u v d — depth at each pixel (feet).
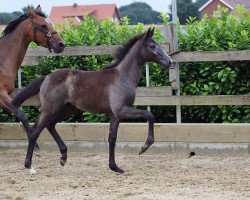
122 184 24.00
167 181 24.44
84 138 31.86
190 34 32.35
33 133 26.89
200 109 32.37
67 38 33.65
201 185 23.48
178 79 31.45
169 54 30.96
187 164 28.09
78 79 26.53
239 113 31.78
